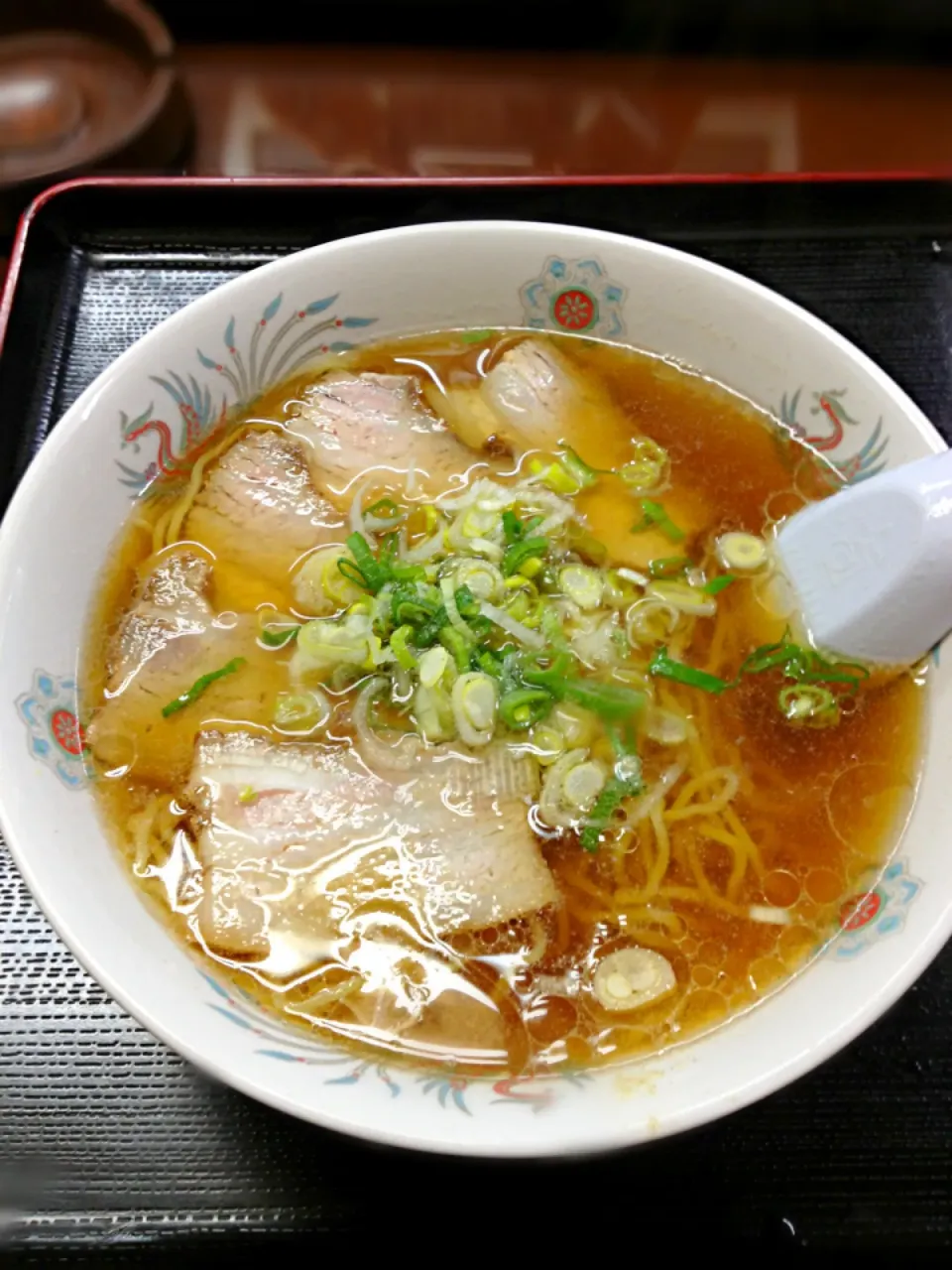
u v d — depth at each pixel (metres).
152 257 0.32
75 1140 0.22
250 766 0.24
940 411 0.31
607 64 0.47
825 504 0.26
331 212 0.33
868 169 0.44
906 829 0.23
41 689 0.22
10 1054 0.23
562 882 0.23
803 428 0.28
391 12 0.46
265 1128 0.22
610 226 0.34
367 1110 0.18
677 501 0.28
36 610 0.22
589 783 0.24
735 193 0.34
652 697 0.25
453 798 0.24
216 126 0.45
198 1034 0.19
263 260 0.32
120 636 0.25
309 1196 0.22
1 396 0.30
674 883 0.24
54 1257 0.21
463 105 0.46
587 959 0.23
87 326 0.31
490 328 0.29
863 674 0.25
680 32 0.47
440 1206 0.22
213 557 0.26
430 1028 0.21
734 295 0.27
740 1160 0.23
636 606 0.26
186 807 0.23
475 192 0.33
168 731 0.24
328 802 0.23
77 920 0.19
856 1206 0.22
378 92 0.46
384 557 0.25
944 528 0.23
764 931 0.23
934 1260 0.22
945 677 0.24
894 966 0.20
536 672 0.24
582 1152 0.18
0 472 0.29
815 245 0.33
